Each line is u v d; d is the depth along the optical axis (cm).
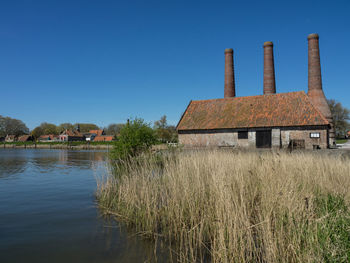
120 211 710
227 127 2758
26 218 690
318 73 3381
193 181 707
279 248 402
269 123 2586
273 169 702
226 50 3981
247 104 2964
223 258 398
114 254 466
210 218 536
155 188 727
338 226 434
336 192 621
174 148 1530
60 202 866
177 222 555
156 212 619
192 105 3319
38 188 1135
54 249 490
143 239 534
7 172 1716
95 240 531
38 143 7075
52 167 2014
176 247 490
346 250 373
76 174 1584
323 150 1803
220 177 620
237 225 428
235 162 943
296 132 2473
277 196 504
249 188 695
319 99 3356
